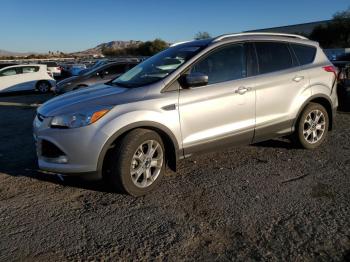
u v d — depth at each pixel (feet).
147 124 13.84
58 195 14.43
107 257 10.26
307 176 15.71
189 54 15.53
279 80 17.21
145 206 13.29
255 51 16.90
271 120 17.15
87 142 13.21
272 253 10.21
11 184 15.70
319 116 19.15
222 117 15.61
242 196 13.89
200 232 11.41
